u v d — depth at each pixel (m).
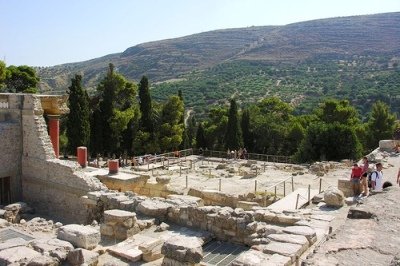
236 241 15.33
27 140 25.17
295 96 136.75
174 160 42.09
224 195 23.22
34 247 13.05
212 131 69.25
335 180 27.58
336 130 45.97
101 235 15.88
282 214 16.31
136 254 13.62
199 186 28.19
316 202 19.92
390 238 7.31
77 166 23.59
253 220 15.48
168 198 19.62
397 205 9.16
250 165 37.78
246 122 64.88
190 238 12.78
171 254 11.99
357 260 6.45
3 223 18.72
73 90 46.03
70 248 13.12
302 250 11.93
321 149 46.00
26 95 24.94
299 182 27.67
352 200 17.97
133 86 57.09
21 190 25.61
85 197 20.23
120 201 18.80
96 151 51.16
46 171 24.17
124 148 53.81
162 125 54.91
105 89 51.81
